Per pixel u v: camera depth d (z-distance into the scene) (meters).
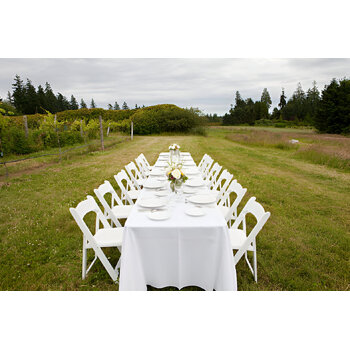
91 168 8.72
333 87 24.59
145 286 2.51
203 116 29.03
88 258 3.22
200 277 2.58
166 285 2.58
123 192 4.20
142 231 2.39
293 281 2.77
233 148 15.34
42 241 3.61
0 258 3.23
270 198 5.62
